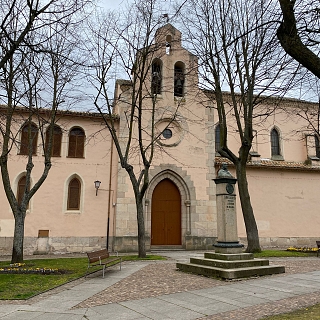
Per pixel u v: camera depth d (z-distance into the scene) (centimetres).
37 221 1872
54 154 1978
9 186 1384
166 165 2083
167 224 2077
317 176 2391
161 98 2156
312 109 2556
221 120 1769
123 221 1942
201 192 2112
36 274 1087
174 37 2228
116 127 2086
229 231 1148
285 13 577
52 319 603
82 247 1900
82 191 1966
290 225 2252
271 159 2434
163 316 617
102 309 671
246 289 848
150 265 1313
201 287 882
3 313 643
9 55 758
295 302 706
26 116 1930
